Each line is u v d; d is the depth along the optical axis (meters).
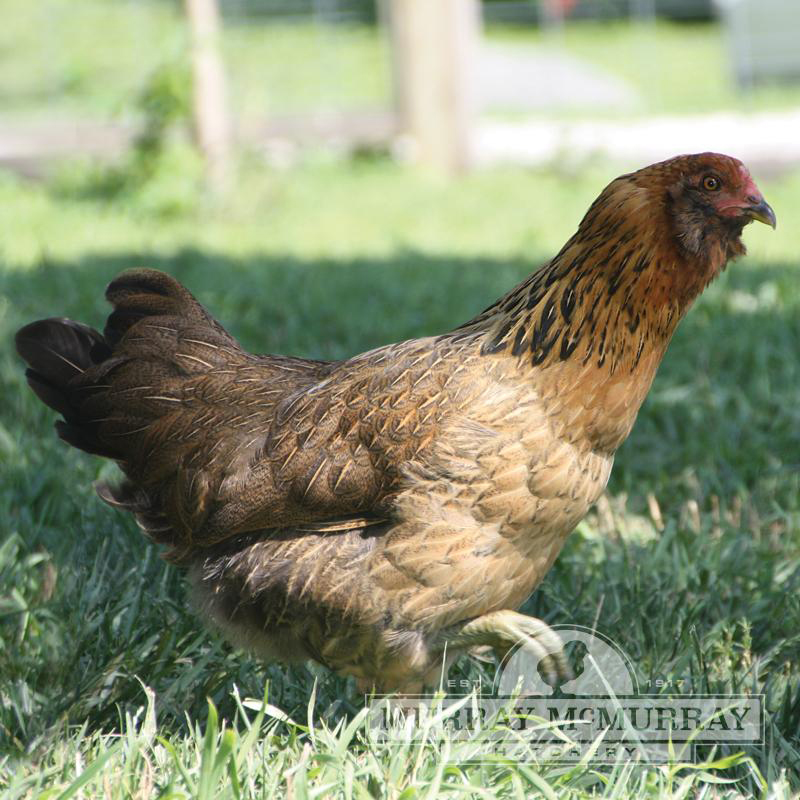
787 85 21.25
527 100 20.81
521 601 4.00
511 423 3.69
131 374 4.32
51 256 10.78
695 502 5.83
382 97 20.48
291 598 3.86
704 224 3.82
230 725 4.14
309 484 3.80
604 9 30.16
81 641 4.29
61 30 21.77
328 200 14.34
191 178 13.64
